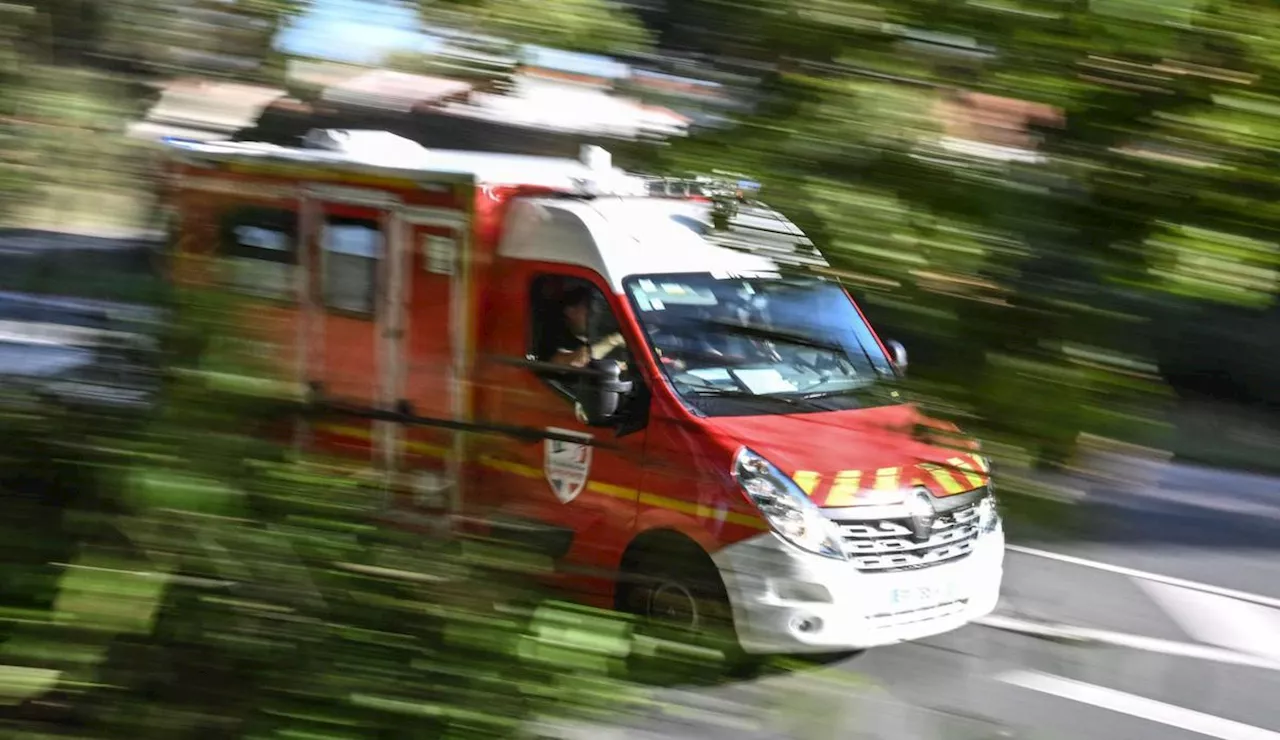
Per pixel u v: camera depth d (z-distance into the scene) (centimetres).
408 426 256
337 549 200
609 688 196
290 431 213
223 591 196
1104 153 151
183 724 191
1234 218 149
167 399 201
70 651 192
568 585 220
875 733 203
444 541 213
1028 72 152
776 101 167
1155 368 151
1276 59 146
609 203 557
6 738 191
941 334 157
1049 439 157
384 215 567
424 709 191
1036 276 154
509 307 557
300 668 194
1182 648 611
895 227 157
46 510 199
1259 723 559
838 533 481
